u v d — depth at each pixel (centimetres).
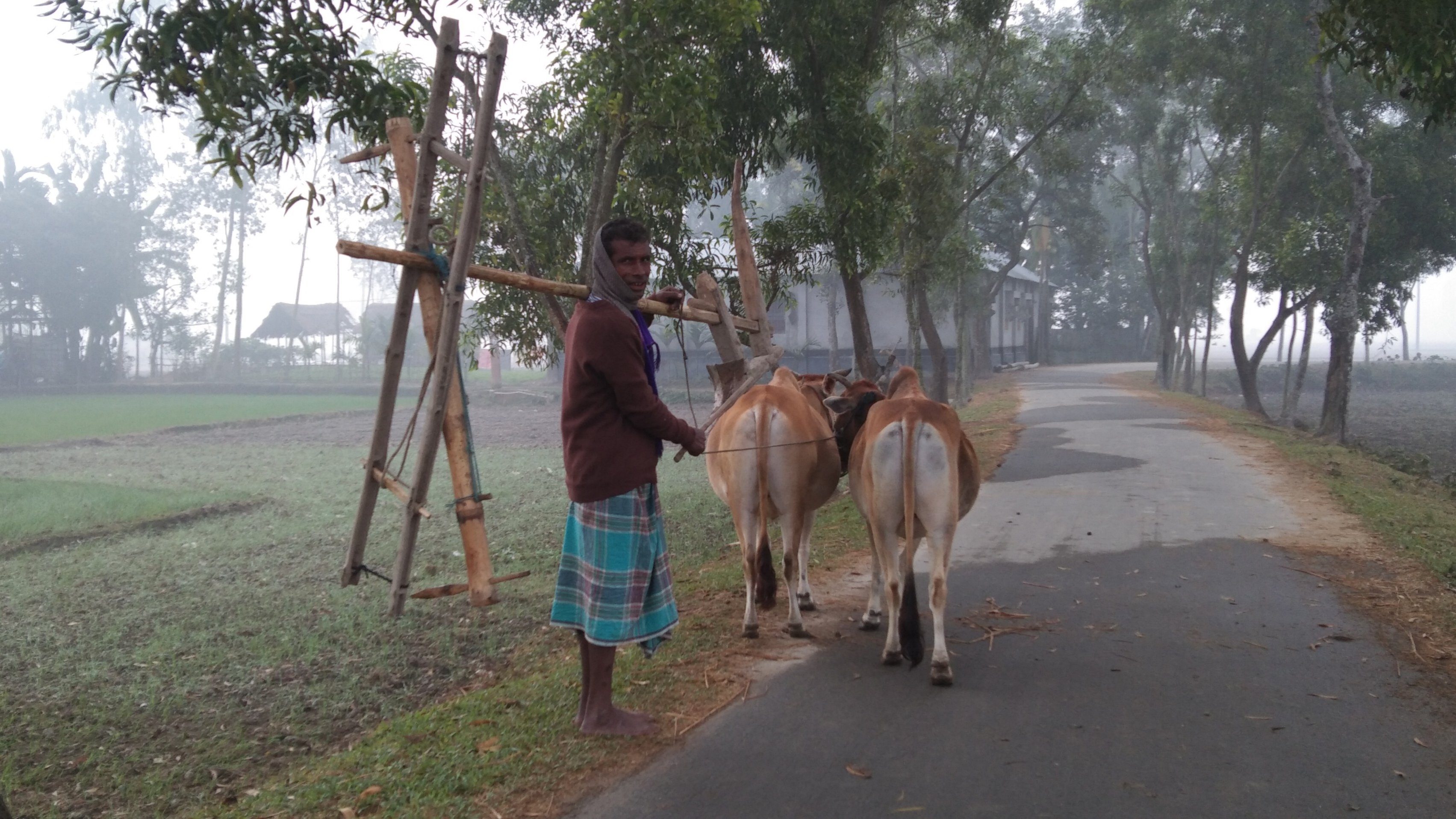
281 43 550
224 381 4956
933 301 3447
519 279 406
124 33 521
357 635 695
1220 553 805
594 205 809
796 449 589
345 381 4975
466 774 412
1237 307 2570
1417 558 771
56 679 616
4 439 2311
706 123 802
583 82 775
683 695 506
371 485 405
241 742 519
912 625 520
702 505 1193
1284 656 557
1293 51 2175
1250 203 2555
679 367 3791
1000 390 3288
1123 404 2458
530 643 670
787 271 1174
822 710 486
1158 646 580
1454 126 716
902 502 540
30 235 4634
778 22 1069
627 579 425
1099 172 3462
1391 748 435
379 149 413
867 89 1172
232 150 568
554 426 2527
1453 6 571
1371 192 2253
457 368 394
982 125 1970
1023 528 928
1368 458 1752
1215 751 434
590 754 431
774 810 385
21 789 469
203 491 1423
